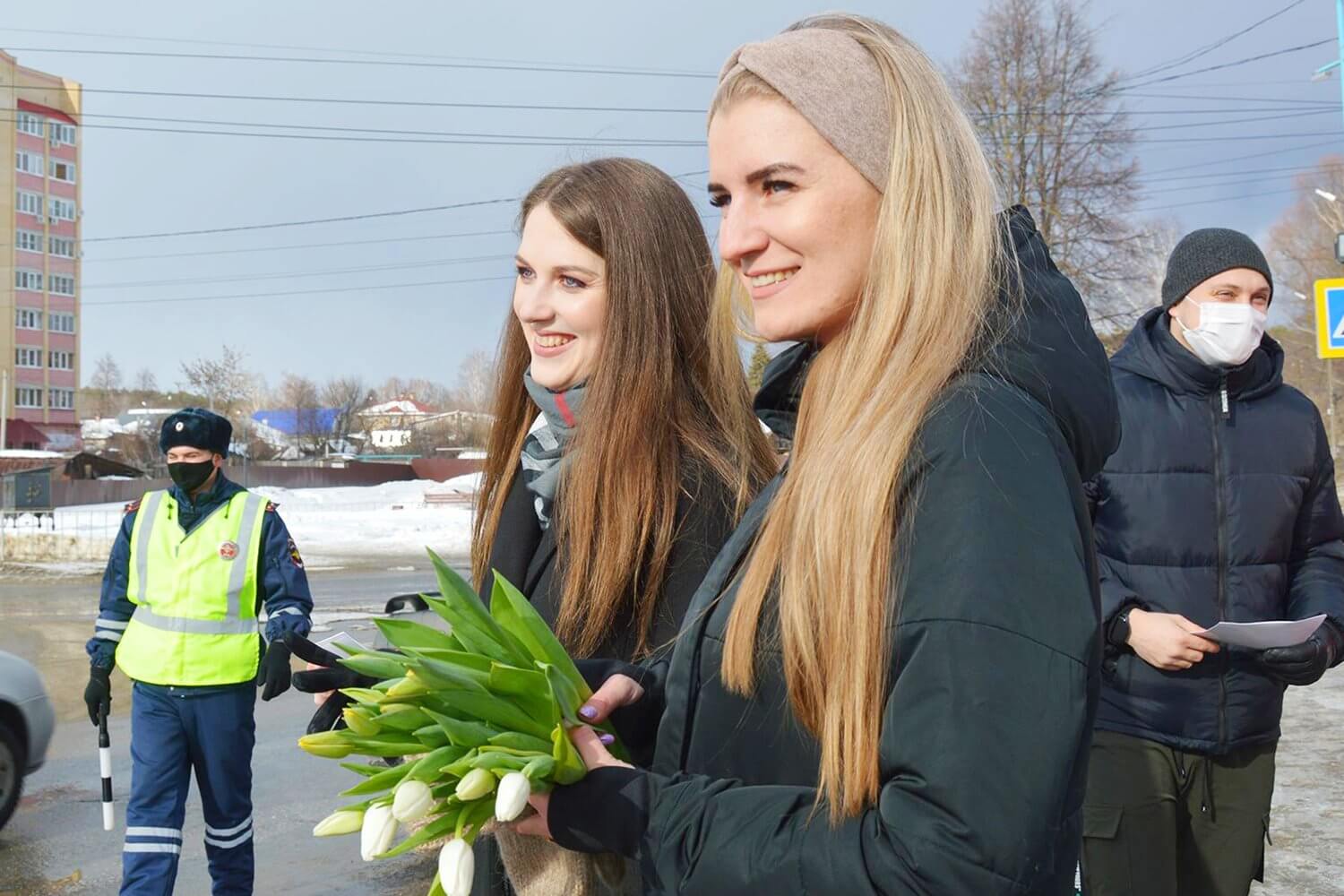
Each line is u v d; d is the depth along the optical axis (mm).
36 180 81875
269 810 5438
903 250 1232
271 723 7332
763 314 1355
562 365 2170
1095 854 2744
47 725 5418
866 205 1292
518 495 2238
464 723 1293
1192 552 2750
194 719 4012
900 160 1249
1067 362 1213
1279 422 2777
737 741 1296
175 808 3986
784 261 1314
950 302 1206
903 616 1083
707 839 1175
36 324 81938
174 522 4148
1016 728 1002
